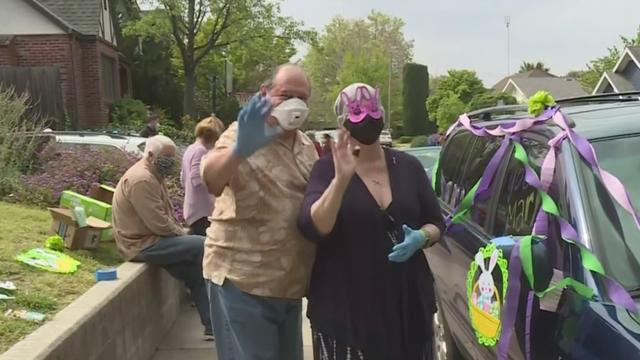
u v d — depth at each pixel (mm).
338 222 2643
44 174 8016
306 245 2961
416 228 2691
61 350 3277
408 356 2688
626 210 2562
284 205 2902
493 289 2732
